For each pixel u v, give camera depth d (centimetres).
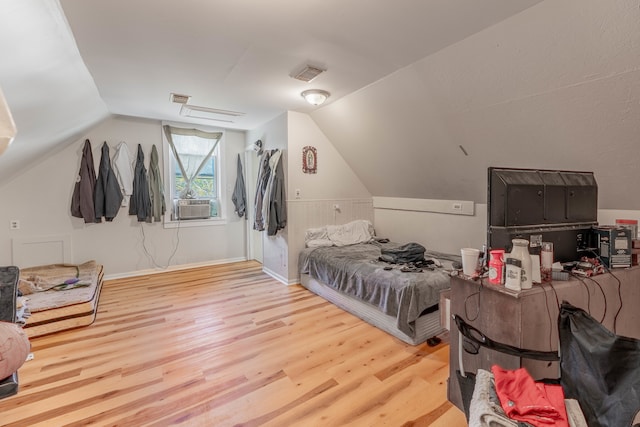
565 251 163
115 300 327
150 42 204
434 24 181
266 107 359
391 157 356
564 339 103
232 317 285
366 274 275
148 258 430
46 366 204
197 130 455
